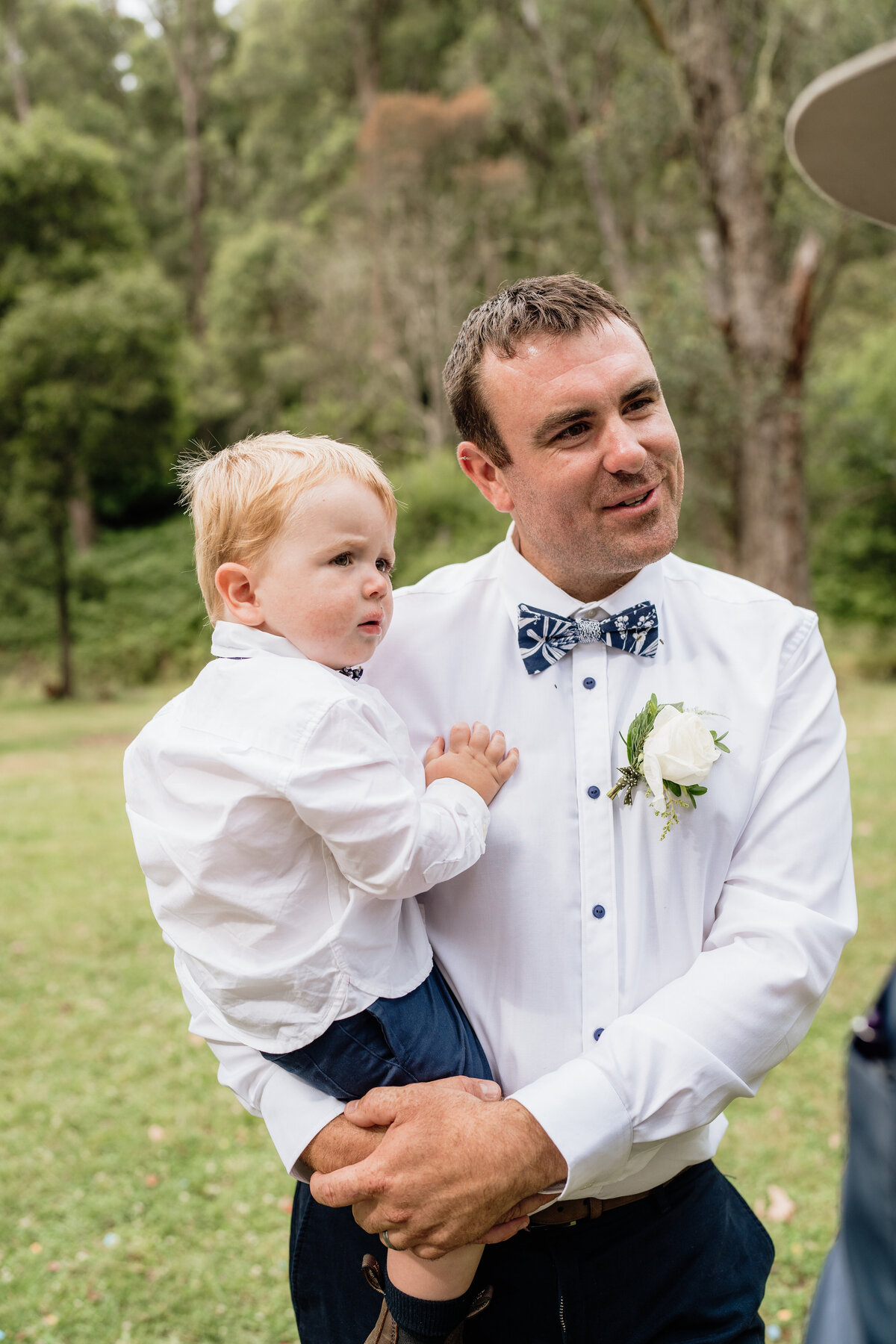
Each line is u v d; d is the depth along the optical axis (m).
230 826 1.30
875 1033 0.78
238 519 1.42
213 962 1.33
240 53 34.31
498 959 1.45
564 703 1.49
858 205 0.94
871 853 6.29
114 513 26.95
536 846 1.44
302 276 26.86
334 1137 1.31
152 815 1.41
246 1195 3.28
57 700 18.66
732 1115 3.59
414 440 25.08
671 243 15.61
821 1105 3.63
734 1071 1.27
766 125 11.55
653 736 1.36
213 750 1.33
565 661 1.50
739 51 12.64
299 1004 1.30
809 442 14.05
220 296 27.62
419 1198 1.22
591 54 19.38
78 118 31.78
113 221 18.30
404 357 26.47
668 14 12.21
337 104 32.50
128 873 6.72
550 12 18.94
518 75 21.59
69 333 16.67
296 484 1.41
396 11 30.41
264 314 27.64
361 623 1.43
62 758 11.53
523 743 1.49
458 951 1.47
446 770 1.43
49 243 17.77
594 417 1.34
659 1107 1.25
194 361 21.36
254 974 1.30
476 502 18.52
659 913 1.41
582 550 1.40
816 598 16.44
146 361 17.44
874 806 7.35
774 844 1.38
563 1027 1.42
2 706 18.05
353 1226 1.47
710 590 1.55
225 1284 2.87
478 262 26.00
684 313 12.23
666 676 1.49
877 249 13.58
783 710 1.44
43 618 22.80
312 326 26.94
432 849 1.29
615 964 1.41
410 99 25.14
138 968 5.15
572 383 1.33
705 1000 1.28
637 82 14.10
